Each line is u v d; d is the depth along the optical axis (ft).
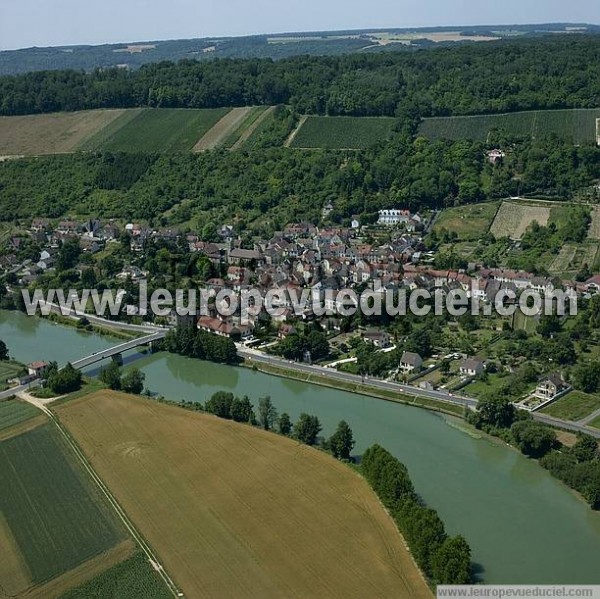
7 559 580.71
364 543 582.76
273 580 547.49
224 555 575.38
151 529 608.60
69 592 543.39
